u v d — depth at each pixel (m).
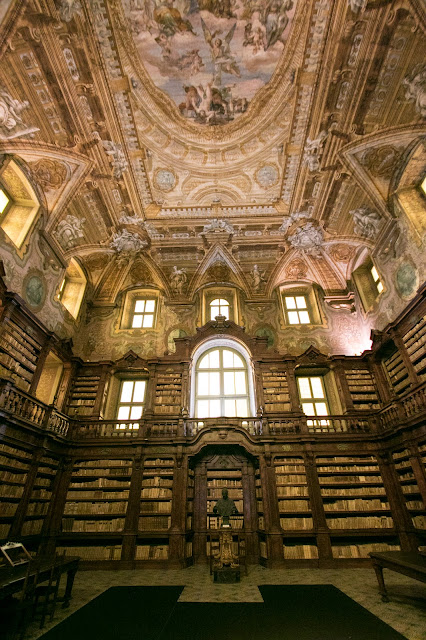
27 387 10.32
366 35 8.51
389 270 12.48
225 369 14.41
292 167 13.35
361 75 9.28
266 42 10.49
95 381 13.54
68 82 9.22
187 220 15.18
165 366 13.91
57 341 11.90
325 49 9.35
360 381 13.13
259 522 10.70
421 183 11.30
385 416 11.20
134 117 11.56
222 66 11.25
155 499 10.44
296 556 9.50
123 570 9.22
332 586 7.19
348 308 15.95
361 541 10.05
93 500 10.43
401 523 9.72
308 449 10.95
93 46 9.06
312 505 10.12
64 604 5.93
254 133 12.90
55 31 8.08
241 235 15.70
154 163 13.43
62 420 11.34
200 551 10.23
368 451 10.95
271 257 16.31
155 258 16.41
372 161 11.24
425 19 7.51
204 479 11.31
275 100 11.84
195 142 13.19
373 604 5.86
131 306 17.08
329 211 13.86
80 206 12.66
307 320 16.28
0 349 8.95
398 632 4.60
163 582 7.80
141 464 11.05
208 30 10.27
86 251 14.57
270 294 16.77
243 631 4.79
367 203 12.47
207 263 16.66
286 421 11.80
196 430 11.66
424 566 4.96
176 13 9.70
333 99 10.29
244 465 11.48
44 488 10.29
